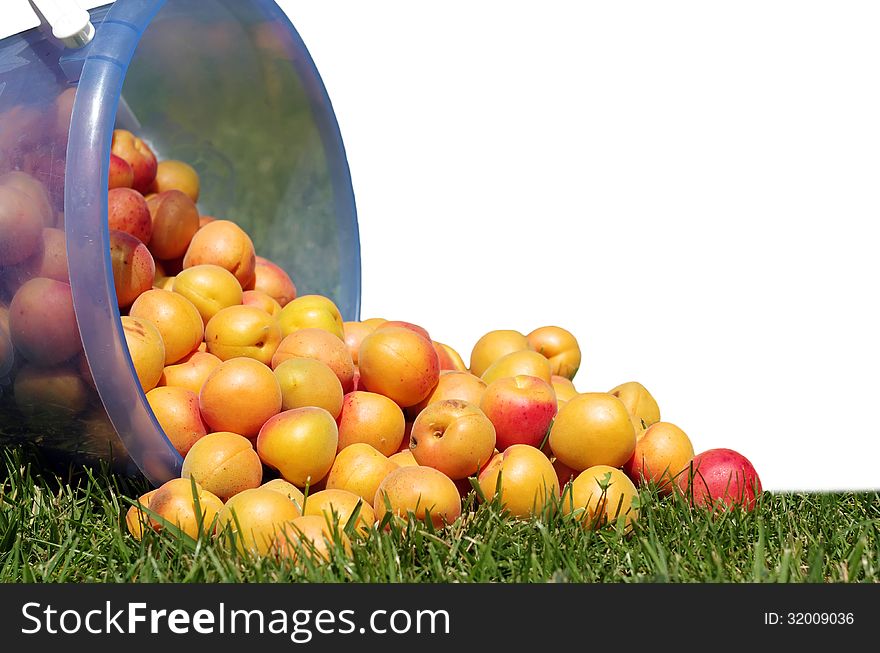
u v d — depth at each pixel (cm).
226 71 446
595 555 286
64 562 286
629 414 346
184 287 375
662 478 333
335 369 349
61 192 309
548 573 271
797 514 322
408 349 347
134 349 324
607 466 318
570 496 305
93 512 324
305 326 377
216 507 294
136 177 427
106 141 306
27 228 311
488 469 317
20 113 324
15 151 320
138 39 327
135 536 293
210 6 414
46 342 312
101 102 309
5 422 338
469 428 314
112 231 359
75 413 323
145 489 339
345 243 461
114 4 333
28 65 333
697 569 273
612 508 306
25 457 345
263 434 317
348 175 456
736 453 332
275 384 327
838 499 335
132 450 316
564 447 327
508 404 332
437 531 291
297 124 451
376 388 350
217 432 322
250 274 414
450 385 357
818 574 266
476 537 291
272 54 433
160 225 406
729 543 294
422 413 323
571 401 331
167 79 453
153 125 464
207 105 458
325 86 443
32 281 311
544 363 374
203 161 468
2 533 297
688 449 340
